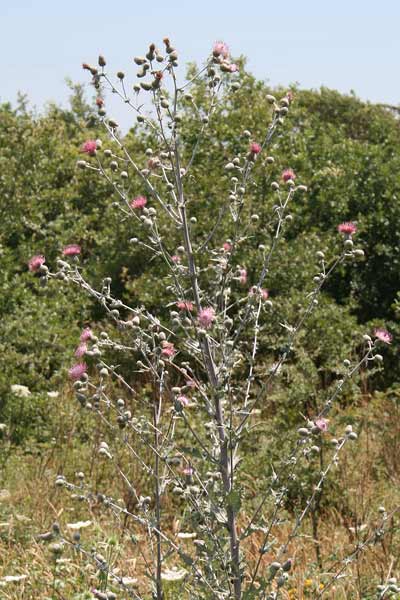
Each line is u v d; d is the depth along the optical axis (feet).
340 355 31.45
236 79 39.34
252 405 11.51
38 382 30.81
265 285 34.47
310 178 39.63
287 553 17.13
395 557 16.65
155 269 36.14
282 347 11.79
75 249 11.83
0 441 26.91
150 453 22.81
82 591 14.79
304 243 36.01
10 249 39.60
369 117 68.08
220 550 10.87
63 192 43.06
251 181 12.21
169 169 11.60
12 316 33.06
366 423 25.39
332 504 20.57
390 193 40.29
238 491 10.64
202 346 11.25
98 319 39.24
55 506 21.20
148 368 11.63
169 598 13.92
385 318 40.50
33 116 44.98
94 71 11.44
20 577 15.52
